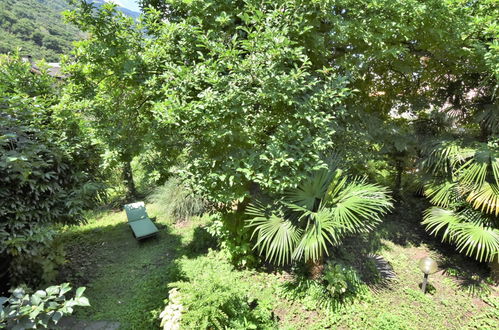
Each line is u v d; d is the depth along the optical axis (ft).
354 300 10.59
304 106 9.53
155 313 10.35
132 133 12.14
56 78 13.19
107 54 10.10
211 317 7.70
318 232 9.64
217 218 13.30
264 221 11.18
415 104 16.58
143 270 13.48
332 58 12.97
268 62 8.96
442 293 11.39
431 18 11.14
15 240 9.21
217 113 9.18
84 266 13.89
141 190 23.76
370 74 16.10
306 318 9.95
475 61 12.33
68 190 11.97
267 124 10.84
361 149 14.53
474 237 11.14
